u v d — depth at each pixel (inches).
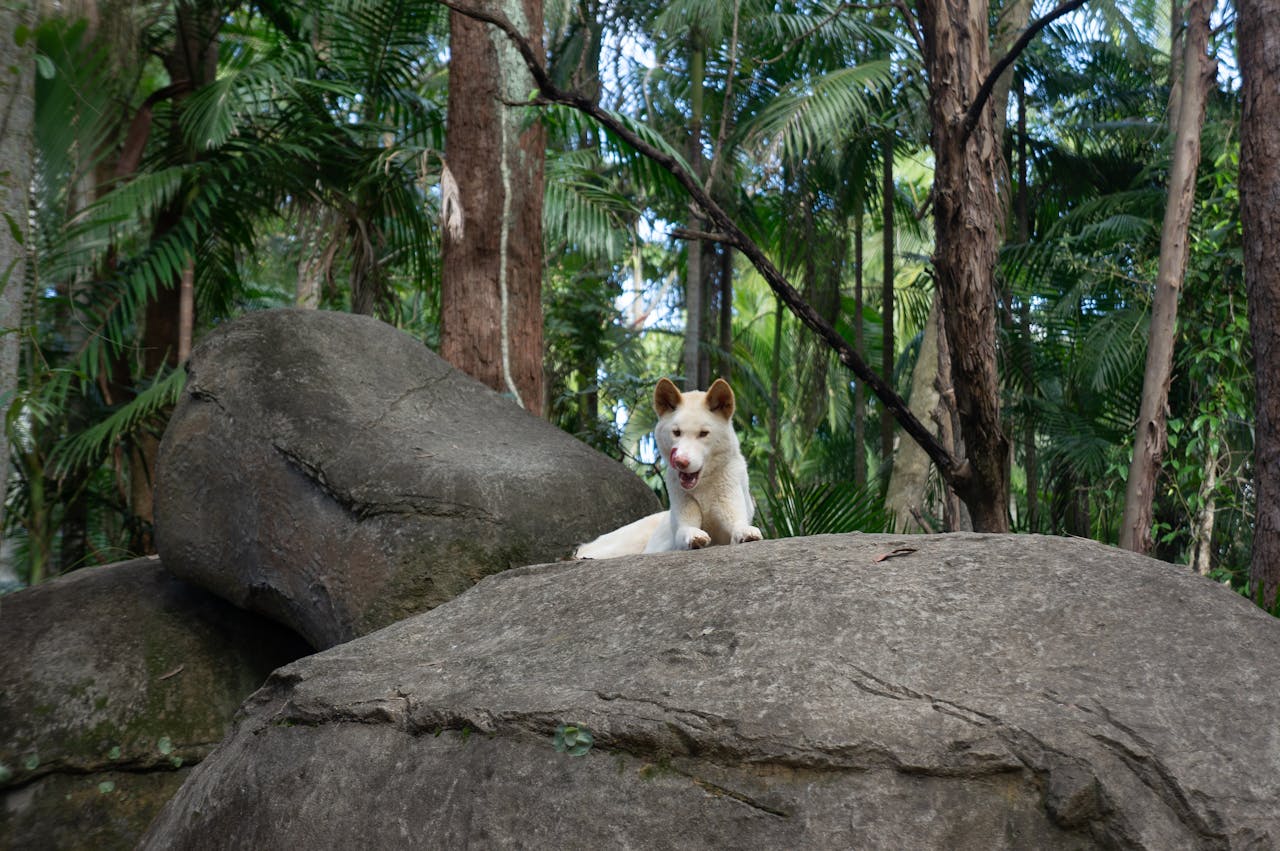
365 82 413.4
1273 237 219.9
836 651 117.8
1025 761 102.7
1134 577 127.3
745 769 108.0
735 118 503.5
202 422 234.2
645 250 701.9
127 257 377.1
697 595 135.3
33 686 222.1
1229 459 368.2
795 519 240.2
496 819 114.3
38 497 226.4
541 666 130.3
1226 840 95.2
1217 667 112.2
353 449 218.4
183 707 225.9
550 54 358.3
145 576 249.9
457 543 203.9
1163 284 215.3
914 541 144.3
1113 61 576.7
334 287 445.1
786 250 591.8
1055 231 509.0
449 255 316.2
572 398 518.6
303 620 213.6
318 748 131.7
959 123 185.5
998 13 473.7
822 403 630.5
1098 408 499.8
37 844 208.4
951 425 262.7
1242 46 228.1
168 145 392.2
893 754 104.8
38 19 167.0
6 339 156.7
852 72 413.4
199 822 136.2
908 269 776.9
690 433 161.5
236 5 415.5
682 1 389.7
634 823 108.4
